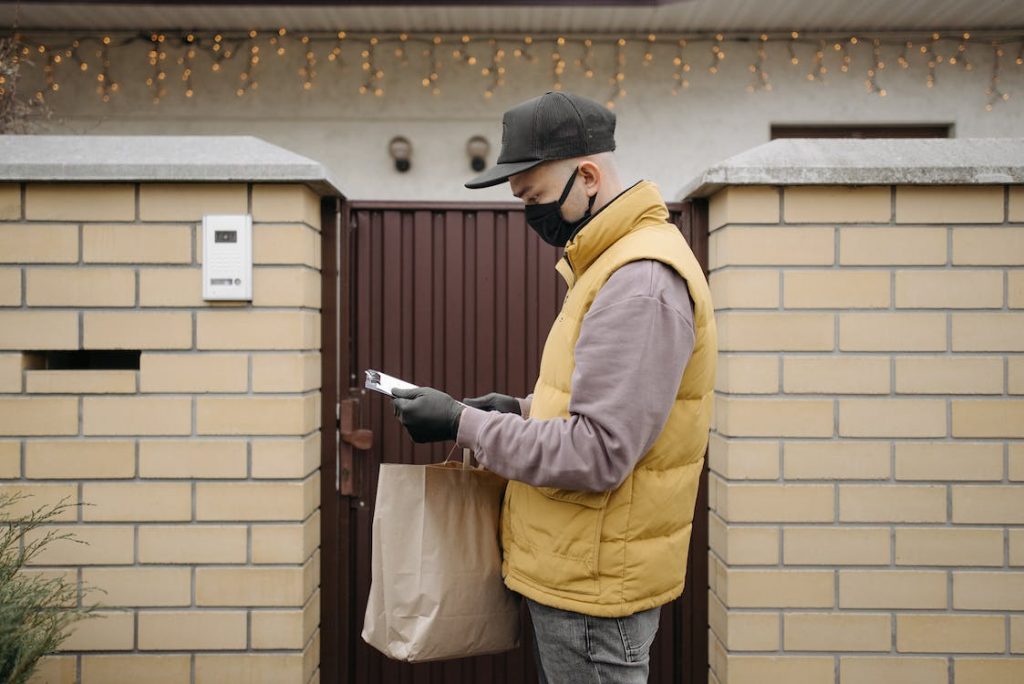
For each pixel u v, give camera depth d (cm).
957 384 210
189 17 506
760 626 211
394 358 242
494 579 167
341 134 536
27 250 207
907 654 210
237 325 208
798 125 543
